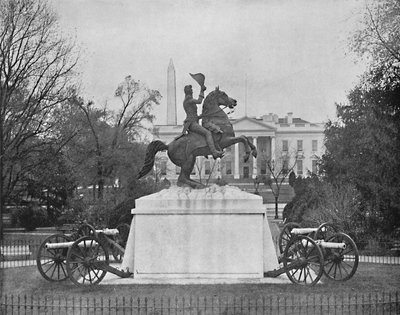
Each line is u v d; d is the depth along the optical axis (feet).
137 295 44.55
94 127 122.11
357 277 52.65
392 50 75.15
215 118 53.52
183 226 51.39
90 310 40.52
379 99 76.59
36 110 103.65
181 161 53.31
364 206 77.51
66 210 95.45
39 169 112.06
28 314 39.52
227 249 51.03
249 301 38.88
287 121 225.35
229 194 52.01
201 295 43.86
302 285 47.96
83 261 48.49
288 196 192.44
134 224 52.39
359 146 78.23
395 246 74.23
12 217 109.50
